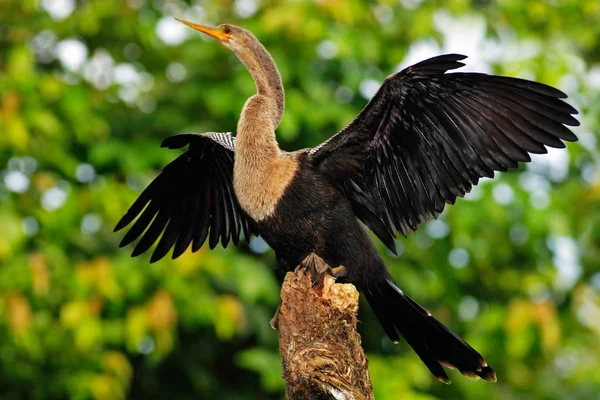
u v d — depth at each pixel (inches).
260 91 351.9
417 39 565.6
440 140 314.5
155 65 604.4
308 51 543.5
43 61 612.1
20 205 541.3
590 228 597.0
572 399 619.5
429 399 501.0
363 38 541.6
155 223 357.1
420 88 307.0
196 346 569.0
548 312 529.3
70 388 518.0
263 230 323.6
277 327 319.3
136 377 580.1
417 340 334.0
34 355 517.7
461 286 588.7
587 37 628.4
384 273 329.1
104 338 515.2
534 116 297.4
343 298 281.4
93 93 592.1
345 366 276.4
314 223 318.7
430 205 321.4
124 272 506.0
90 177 576.1
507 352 551.8
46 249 517.0
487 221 564.1
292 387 276.1
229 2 573.3
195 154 352.2
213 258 509.4
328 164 322.3
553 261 597.0
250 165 321.7
